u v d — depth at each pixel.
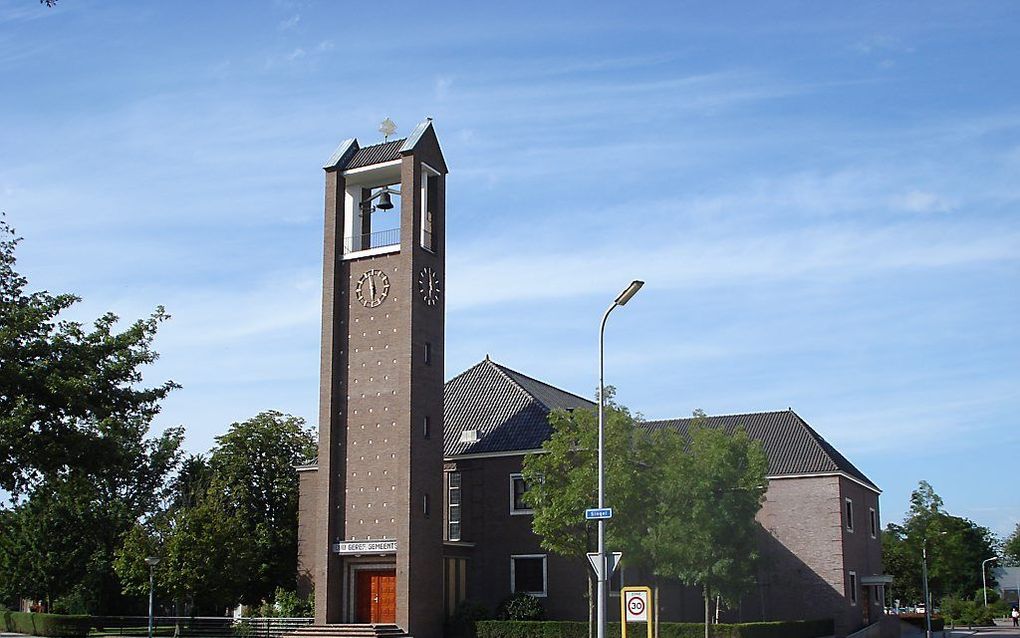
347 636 45.12
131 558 55.28
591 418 40.81
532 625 45.75
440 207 51.12
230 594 54.84
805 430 60.69
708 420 64.06
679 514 40.78
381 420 47.81
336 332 49.84
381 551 46.28
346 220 51.19
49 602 66.88
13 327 25.33
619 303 29.41
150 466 71.25
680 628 44.62
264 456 64.56
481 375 57.66
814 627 52.12
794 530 57.19
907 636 65.56
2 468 25.19
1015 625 89.62
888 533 90.81
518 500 50.62
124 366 26.80
